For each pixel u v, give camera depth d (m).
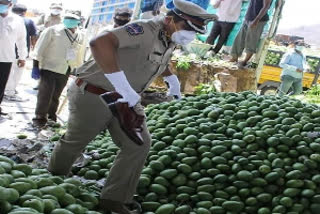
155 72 3.30
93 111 3.30
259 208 3.79
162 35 3.17
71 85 3.42
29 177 3.14
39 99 7.45
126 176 3.39
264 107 4.76
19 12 9.73
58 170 3.56
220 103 5.03
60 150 3.50
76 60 7.46
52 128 7.32
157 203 3.72
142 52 3.10
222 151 4.07
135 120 3.05
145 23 3.11
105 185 3.44
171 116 4.96
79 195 3.33
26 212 2.40
